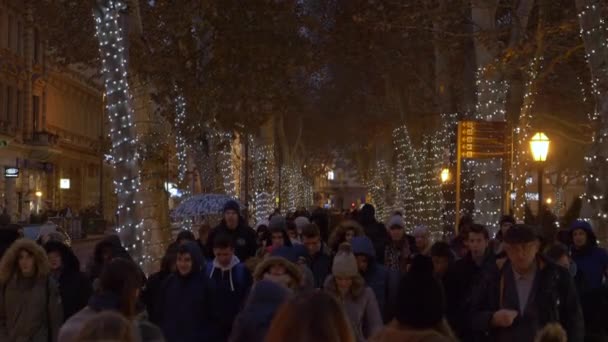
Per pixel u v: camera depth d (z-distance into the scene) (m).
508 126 18.91
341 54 34.69
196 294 9.62
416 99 38.72
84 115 77.19
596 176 14.34
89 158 77.69
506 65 21.30
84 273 10.71
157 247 16.97
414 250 15.33
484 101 21.64
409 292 5.22
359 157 73.69
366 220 15.32
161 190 17.56
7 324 9.47
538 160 20.52
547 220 21.59
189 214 22.56
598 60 14.45
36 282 9.48
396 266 14.05
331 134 67.88
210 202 22.69
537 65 21.62
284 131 62.47
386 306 9.48
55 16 31.17
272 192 44.69
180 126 27.91
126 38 17.47
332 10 34.56
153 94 26.83
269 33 28.67
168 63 26.34
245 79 28.73
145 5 27.12
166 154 17.98
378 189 62.91
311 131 67.81
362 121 52.56
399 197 52.28
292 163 63.25
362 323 8.95
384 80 42.22
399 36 33.25
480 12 21.97
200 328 9.64
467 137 18.64
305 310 4.10
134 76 18.23
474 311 8.18
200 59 28.03
